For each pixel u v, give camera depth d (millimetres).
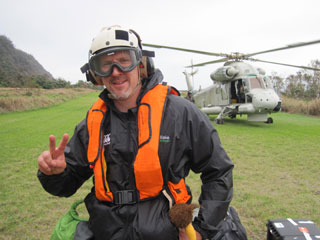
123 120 1286
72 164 1386
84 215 3141
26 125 11383
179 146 1240
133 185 1202
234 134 8594
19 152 6309
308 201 3377
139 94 1311
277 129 9766
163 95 1284
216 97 12875
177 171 1244
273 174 4473
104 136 1301
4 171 4840
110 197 1209
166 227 1133
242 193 3654
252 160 5352
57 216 3123
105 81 1230
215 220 1169
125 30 1216
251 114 11117
